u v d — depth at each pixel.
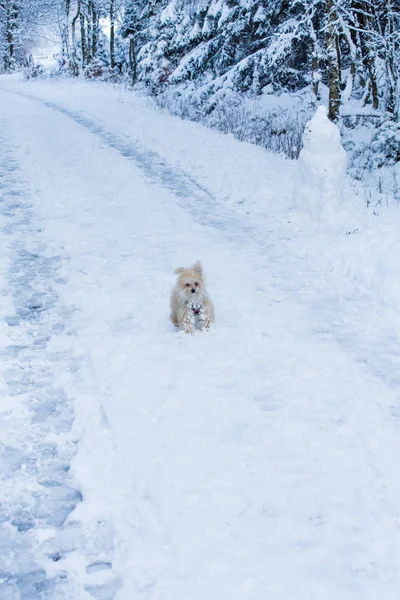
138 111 20.30
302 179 12.30
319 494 7.00
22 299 10.15
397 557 6.12
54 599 5.76
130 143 16.30
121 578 5.96
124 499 6.94
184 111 19.95
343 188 12.77
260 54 19.41
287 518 6.63
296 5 18.42
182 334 9.53
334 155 12.00
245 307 10.01
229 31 20.83
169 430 8.15
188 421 8.35
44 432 8.20
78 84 30.31
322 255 11.07
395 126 14.86
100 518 6.72
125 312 9.92
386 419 8.42
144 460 7.54
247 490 7.05
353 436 8.05
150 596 5.68
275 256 11.18
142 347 9.36
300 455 7.70
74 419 8.48
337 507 6.80
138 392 8.80
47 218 12.18
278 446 7.88
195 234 11.74
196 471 7.35
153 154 15.45
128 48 36.69
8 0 47.97
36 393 8.81
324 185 12.00
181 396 8.75
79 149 15.66
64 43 46.06
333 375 9.01
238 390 8.84
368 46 15.99
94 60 33.69
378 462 7.52
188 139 16.38
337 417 8.49
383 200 12.73
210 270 10.77
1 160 14.81
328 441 7.96
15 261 10.95
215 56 22.17
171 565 6.03
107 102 22.72
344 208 12.06
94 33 39.38
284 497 6.96
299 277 10.66
